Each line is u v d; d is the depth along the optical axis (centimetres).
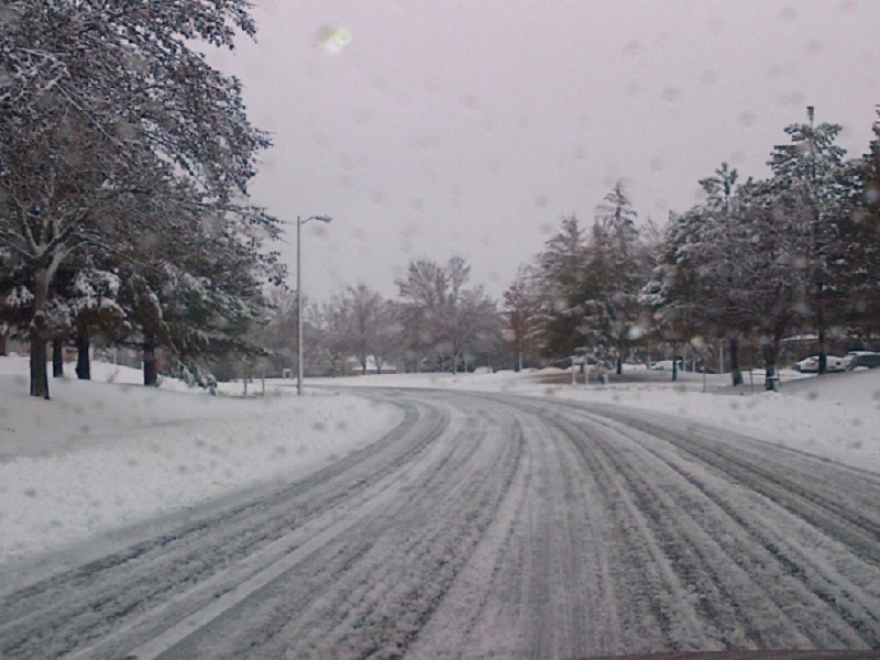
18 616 545
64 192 1534
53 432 1622
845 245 2928
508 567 651
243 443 1543
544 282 4869
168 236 1664
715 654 460
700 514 843
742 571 633
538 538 749
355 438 1692
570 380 5138
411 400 3209
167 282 2462
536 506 902
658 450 1383
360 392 4209
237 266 1988
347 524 820
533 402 3014
